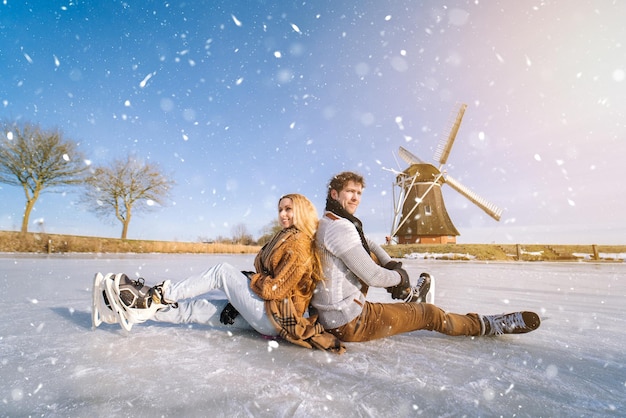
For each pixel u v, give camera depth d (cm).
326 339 196
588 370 174
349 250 196
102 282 220
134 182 2416
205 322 230
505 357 194
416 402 134
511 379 161
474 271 1022
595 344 223
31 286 485
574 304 395
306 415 122
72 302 358
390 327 209
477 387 150
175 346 205
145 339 220
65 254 1616
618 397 142
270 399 135
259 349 201
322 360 184
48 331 237
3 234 1608
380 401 134
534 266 1415
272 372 164
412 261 1881
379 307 211
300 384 150
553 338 238
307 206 212
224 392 141
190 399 134
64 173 2072
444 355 196
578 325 283
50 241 1650
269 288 195
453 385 152
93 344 208
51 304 345
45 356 184
